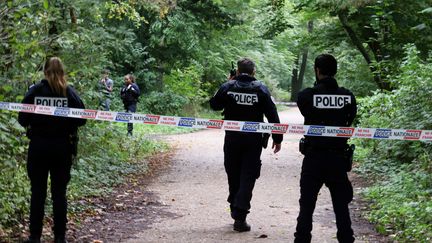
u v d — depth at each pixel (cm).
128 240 654
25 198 719
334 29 2020
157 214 802
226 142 713
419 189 866
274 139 693
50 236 647
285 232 702
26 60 785
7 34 768
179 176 1169
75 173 943
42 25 871
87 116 610
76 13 1078
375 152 1273
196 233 693
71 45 951
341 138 535
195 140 1967
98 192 906
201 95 3175
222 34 3164
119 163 1221
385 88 1556
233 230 708
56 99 602
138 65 2675
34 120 588
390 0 1527
